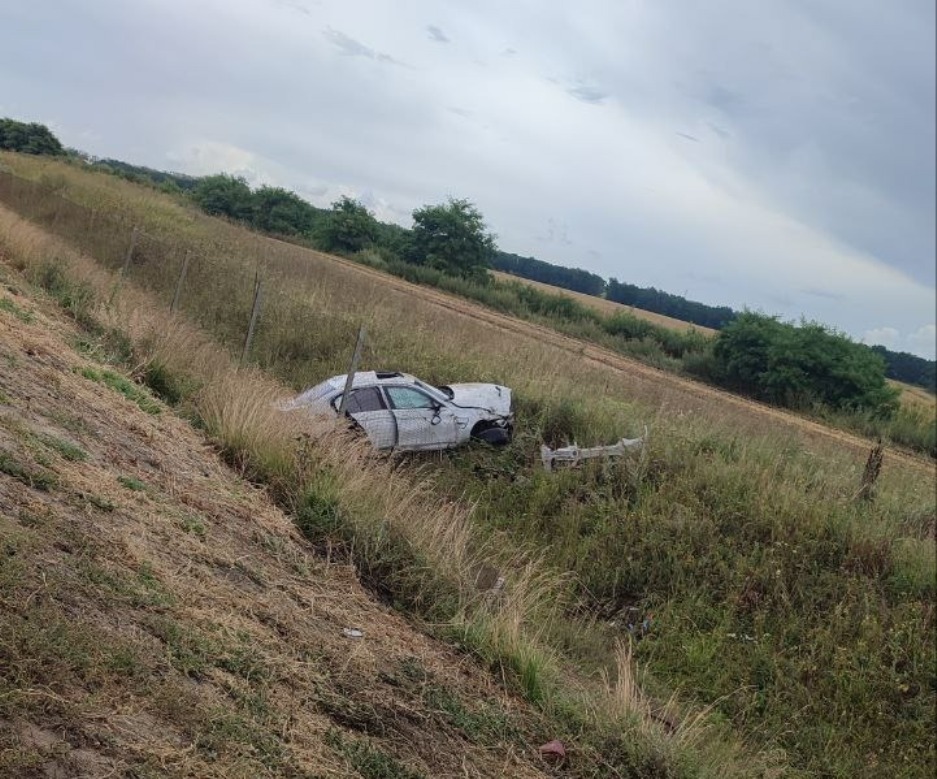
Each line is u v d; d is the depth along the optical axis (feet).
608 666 25.29
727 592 32.60
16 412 18.61
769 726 26.84
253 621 15.07
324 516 22.39
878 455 39.63
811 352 98.02
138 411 25.54
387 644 17.30
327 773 11.65
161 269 64.13
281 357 55.11
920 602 30.83
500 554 30.25
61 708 9.57
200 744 10.53
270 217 244.63
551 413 47.96
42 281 42.52
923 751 26.27
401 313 67.87
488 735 15.49
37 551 12.53
